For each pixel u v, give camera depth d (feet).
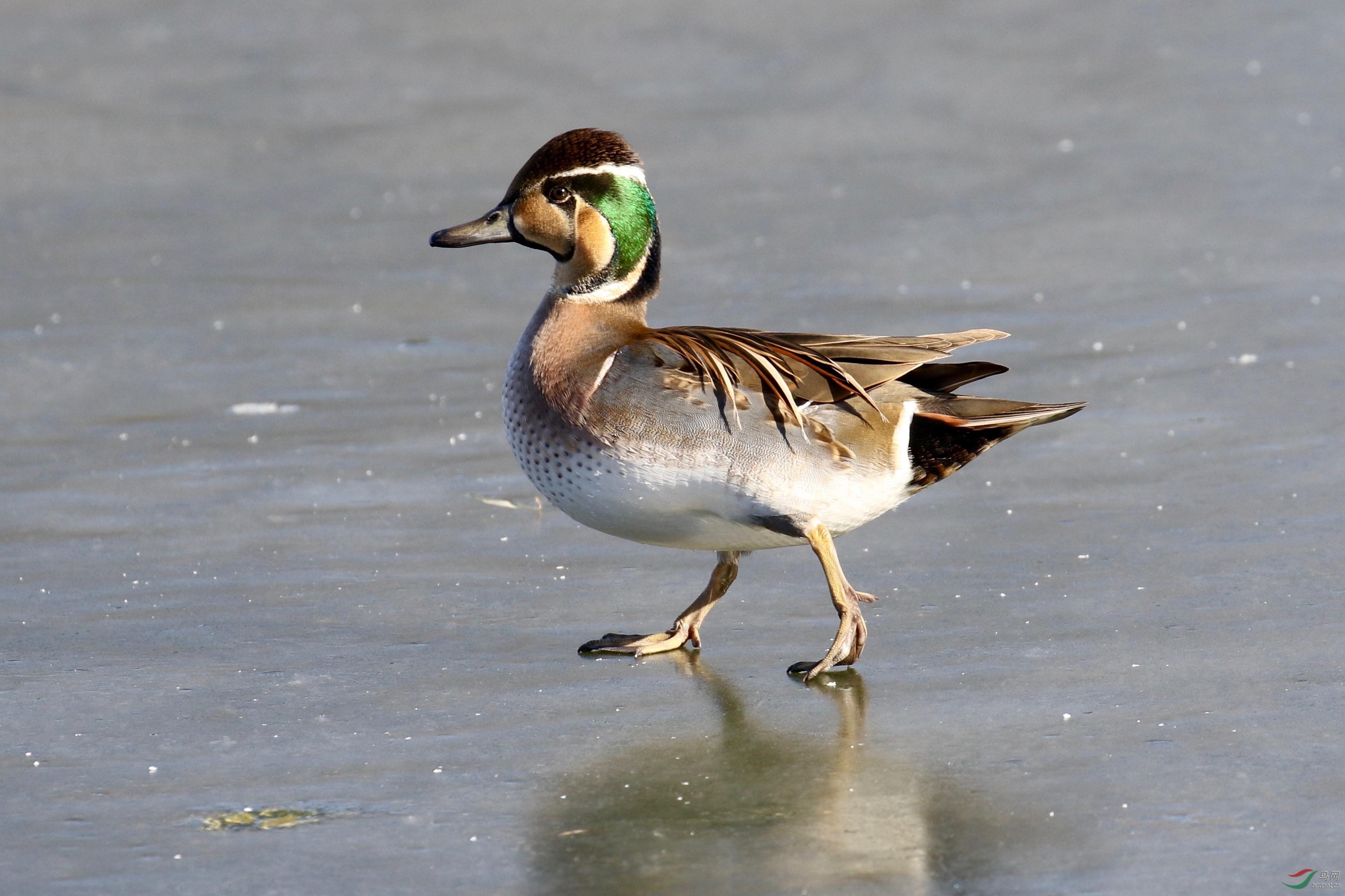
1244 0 100.99
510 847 24.72
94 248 67.51
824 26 100.73
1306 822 24.82
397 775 27.35
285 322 59.21
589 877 23.76
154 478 44.42
